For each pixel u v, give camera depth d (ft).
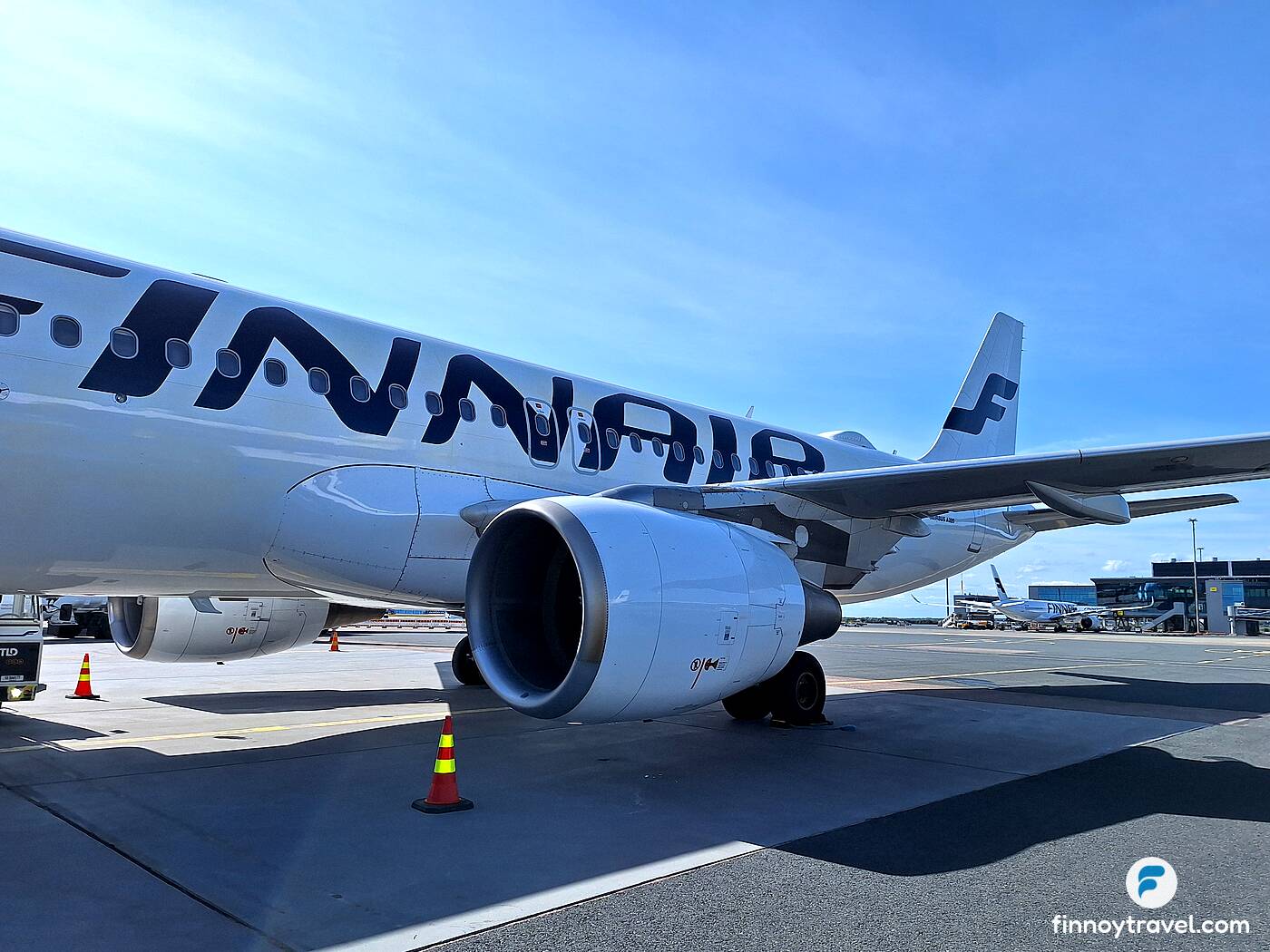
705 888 12.72
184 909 11.41
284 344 23.20
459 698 36.50
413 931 10.87
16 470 18.63
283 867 13.23
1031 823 16.67
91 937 10.43
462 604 26.81
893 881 13.12
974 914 11.84
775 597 21.59
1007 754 24.20
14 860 13.26
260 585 24.75
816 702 29.58
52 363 19.17
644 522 20.03
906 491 26.96
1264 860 14.51
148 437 20.26
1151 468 24.54
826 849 14.79
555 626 20.93
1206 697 41.06
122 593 24.49
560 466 28.81
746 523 27.25
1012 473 24.94
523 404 28.40
